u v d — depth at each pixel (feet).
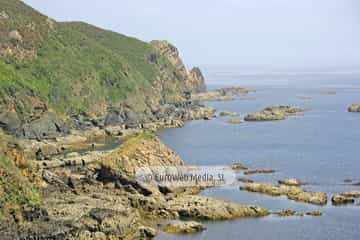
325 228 315.78
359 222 325.62
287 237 302.04
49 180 364.38
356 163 485.56
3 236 262.47
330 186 408.26
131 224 306.14
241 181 426.10
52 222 282.36
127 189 385.70
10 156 319.47
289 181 415.85
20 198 283.38
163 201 358.84
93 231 292.61
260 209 343.26
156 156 415.85
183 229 311.88
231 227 319.47
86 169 430.20
